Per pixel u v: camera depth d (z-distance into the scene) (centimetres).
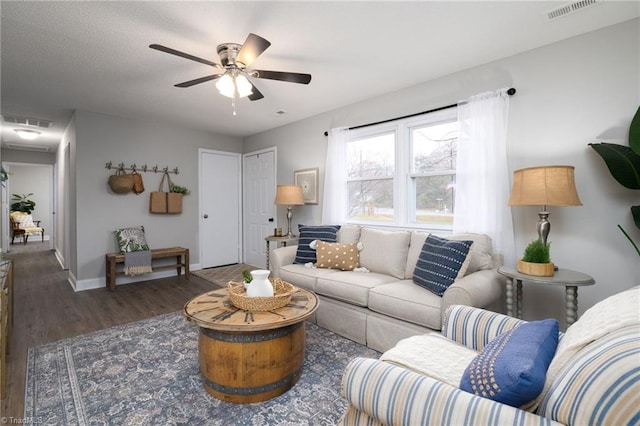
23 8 190
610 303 96
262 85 319
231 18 203
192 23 208
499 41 235
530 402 83
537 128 244
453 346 144
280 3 188
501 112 256
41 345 242
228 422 157
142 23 208
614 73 212
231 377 172
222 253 546
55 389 184
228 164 552
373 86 322
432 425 81
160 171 471
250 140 550
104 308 331
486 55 257
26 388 185
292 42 234
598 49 218
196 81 237
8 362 216
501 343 102
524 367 81
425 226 317
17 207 899
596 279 221
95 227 412
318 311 280
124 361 218
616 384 62
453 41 235
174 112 412
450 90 293
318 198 421
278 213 491
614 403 61
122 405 170
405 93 326
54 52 246
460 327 152
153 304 344
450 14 201
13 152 661
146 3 187
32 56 252
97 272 414
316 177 423
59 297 369
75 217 403
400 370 97
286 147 474
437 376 116
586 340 84
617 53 211
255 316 178
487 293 203
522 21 209
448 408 80
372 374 98
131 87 321
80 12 195
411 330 215
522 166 252
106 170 420
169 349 236
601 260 219
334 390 185
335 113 398
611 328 80
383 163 355
